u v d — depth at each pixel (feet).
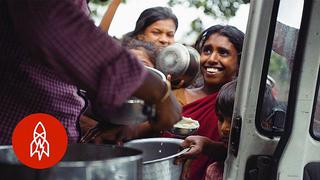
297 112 5.51
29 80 4.93
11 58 4.84
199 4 10.98
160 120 4.55
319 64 5.49
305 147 5.62
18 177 3.81
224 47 9.98
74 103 5.39
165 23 10.54
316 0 5.34
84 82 4.08
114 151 4.60
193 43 10.86
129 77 4.12
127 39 10.39
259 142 6.16
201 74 10.11
